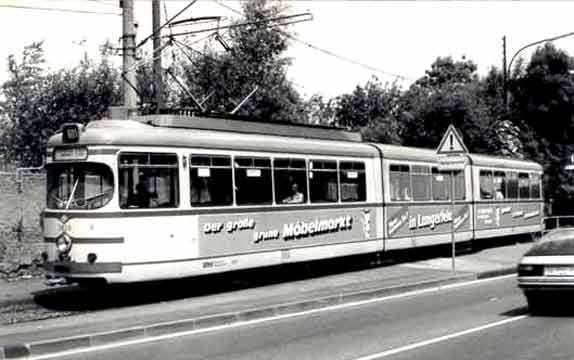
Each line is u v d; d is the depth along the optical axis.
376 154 22.30
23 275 18.92
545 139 46.25
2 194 19.78
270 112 35.44
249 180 17.80
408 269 21.80
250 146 17.89
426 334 11.88
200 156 16.58
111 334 11.77
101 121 15.77
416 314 14.16
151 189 15.59
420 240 24.02
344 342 11.29
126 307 15.06
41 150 36.72
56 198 15.72
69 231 15.22
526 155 44.47
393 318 13.70
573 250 13.20
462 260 24.58
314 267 21.86
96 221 15.00
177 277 15.91
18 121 37.31
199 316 13.26
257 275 20.27
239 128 18.27
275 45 35.19
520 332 11.87
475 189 27.42
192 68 34.09
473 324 12.77
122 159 15.23
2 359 10.52
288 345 11.15
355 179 21.38
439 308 14.93
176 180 16.03
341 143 21.14
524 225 31.22
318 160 20.02
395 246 22.77
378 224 22.11
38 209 20.44
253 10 34.78
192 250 16.20
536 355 10.04
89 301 15.94
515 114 45.97
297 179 19.27
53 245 15.49
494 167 28.98
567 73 46.12
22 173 20.27
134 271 15.19
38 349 10.88
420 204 24.08
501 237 32.00
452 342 11.12
